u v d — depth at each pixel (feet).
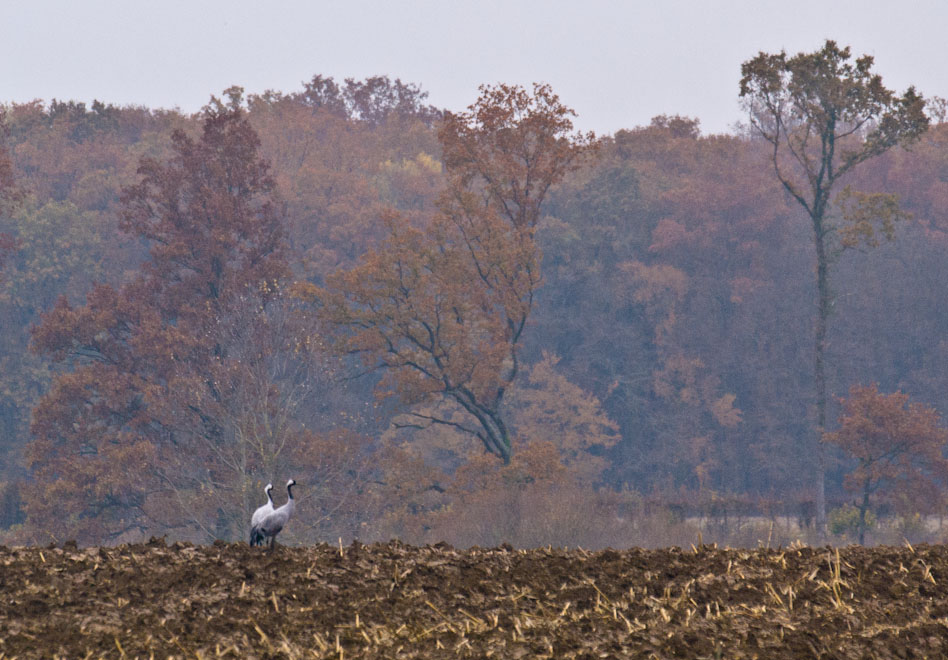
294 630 41.83
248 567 52.06
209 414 201.98
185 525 198.39
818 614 43.73
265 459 173.99
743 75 253.24
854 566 53.16
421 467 221.87
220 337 212.64
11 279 343.67
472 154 250.57
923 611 44.45
